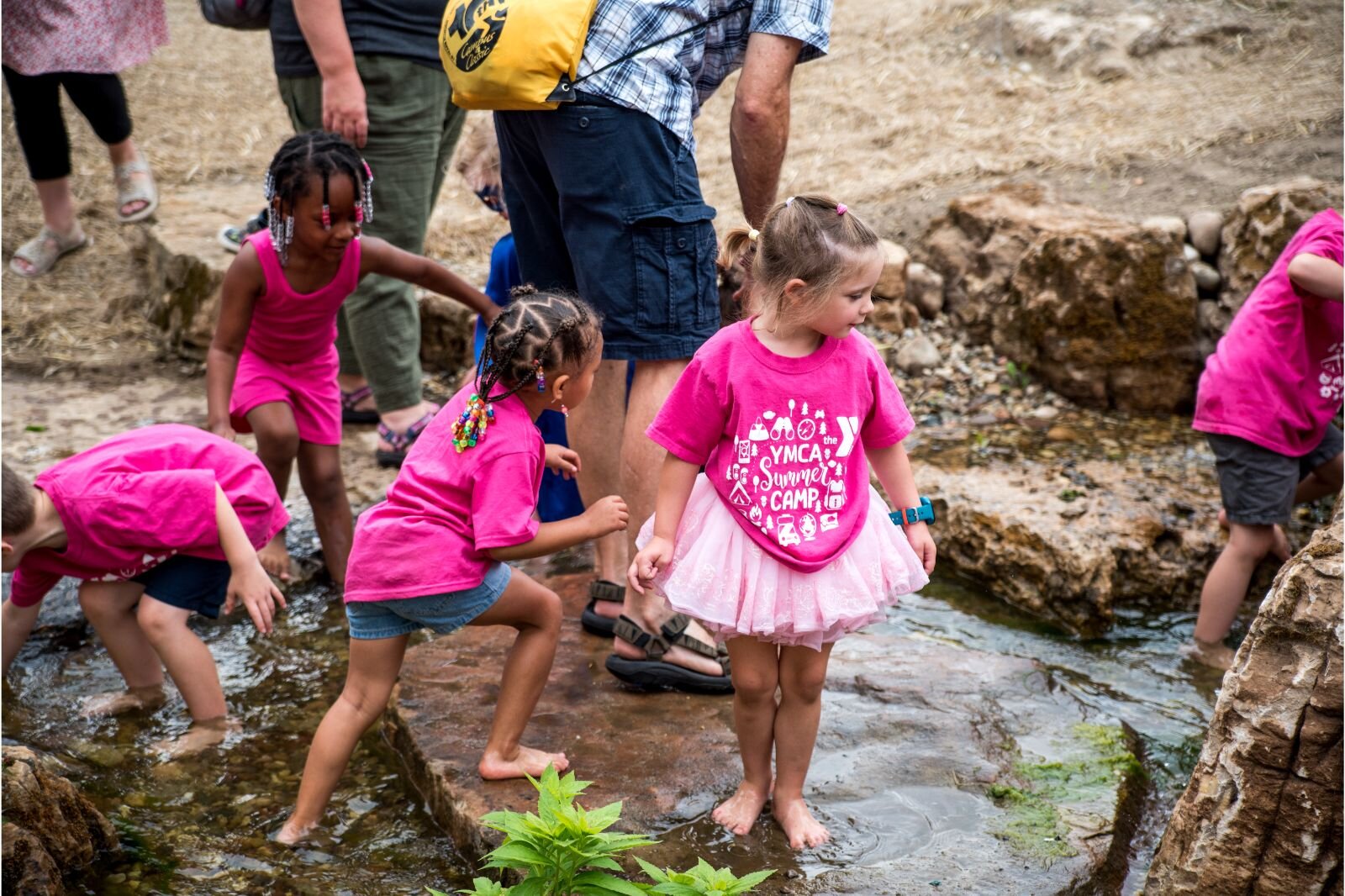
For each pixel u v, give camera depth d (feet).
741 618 8.73
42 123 21.07
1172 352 17.76
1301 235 12.49
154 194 21.95
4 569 10.83
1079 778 10.30
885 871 9.03
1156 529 14.46
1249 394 12.57
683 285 10.71
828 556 8.77
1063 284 17.98
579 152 10.47
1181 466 16.01
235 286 12.80
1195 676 12.73
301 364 13.67
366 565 9.53
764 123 10.42
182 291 20.38
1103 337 17.81
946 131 23.52
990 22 26.94
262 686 12.35
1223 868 8.04
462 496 9.47
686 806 9.71
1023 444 16.71
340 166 12.31
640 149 10.41
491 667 11.78
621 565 12.28
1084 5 26.00
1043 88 24.48
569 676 11.54
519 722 9.98
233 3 16.25
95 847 9.61
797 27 10.28
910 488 9.44
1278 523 12.73
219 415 12.86
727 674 11.37
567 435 12.74
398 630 9.80
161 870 9.53
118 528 10.87
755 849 9.26
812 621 8.68
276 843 9.87
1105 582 13.70
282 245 12.57
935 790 10.09
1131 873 9.49
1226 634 13.19
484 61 10.41
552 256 11.83
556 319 9.21
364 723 9.99
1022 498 15.01
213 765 11.01
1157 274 17.66
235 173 24.80
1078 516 14.58
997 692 11.65
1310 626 7.63
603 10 10.34
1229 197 19.13
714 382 8.84
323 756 9.91
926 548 9.33
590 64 10.30
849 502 9.04
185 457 11.66
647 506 11.01
